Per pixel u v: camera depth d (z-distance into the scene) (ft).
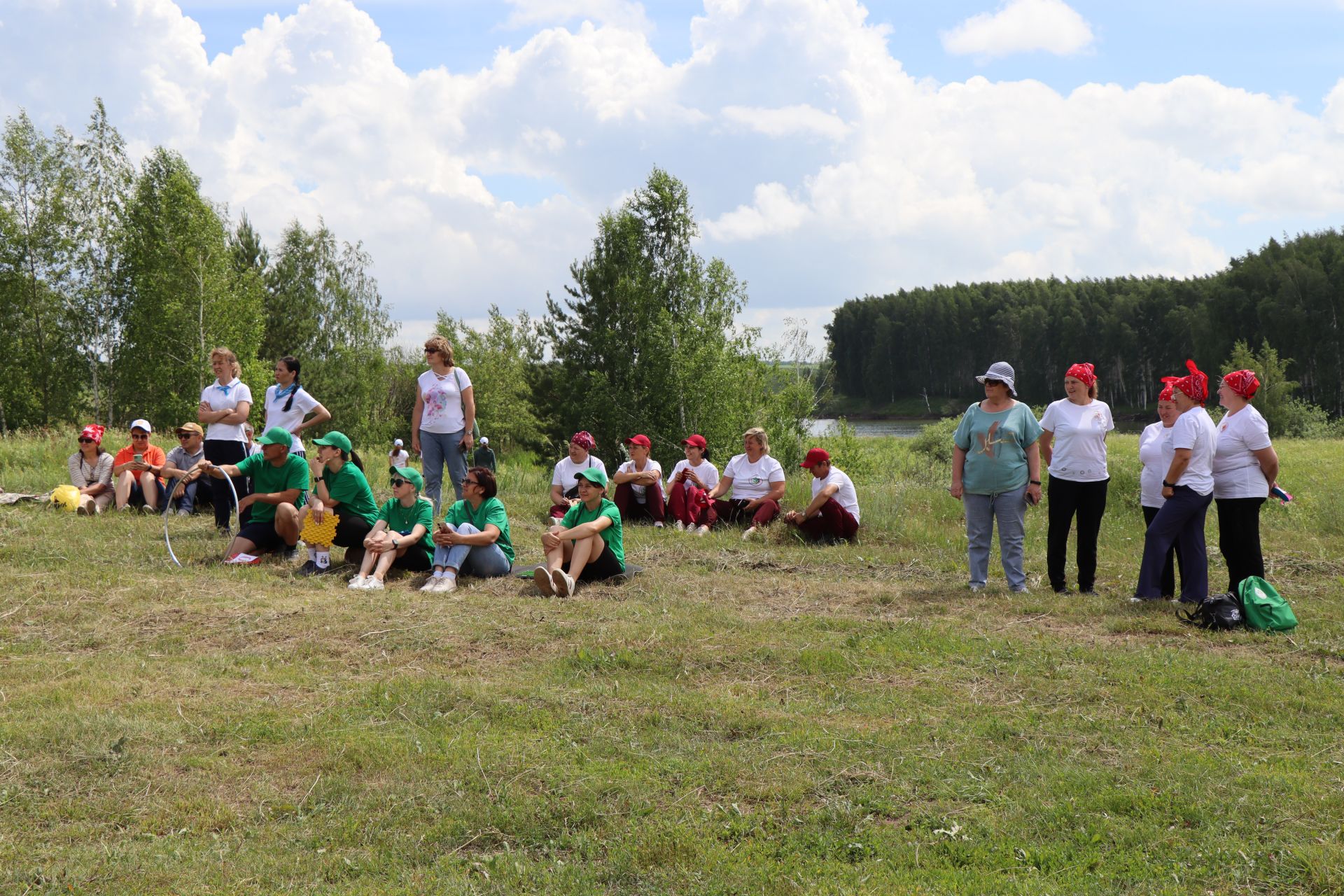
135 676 18.07
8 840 12.03
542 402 154.61
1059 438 26.58
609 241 104.17
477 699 16.89
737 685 18.13
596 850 11.95
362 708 16.52
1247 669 18.80
